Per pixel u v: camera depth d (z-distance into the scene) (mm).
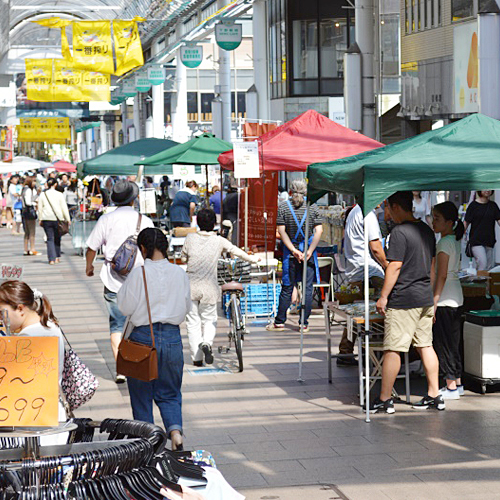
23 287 5707
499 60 17625
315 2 40094
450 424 8461
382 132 25531
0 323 5695
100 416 8984
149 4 37000
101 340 13266
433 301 8945
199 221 11031
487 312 9766
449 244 9211
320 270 15266
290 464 7395
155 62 45938
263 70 36188
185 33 40656
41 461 4148
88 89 35344
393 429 8359
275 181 14750
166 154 17188
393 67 24953
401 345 8867
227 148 17000
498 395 9555
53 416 4305
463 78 19594
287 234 13328
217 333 13711
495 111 17734
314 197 10375
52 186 24406
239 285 11109
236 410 9180
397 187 8508
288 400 9539
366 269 8852
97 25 27266
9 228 39312
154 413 9117
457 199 20641
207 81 79188
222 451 7805
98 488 4184
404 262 8797
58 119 55656
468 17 19297
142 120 61062
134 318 7266
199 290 10977
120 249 10031
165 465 4613
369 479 6973
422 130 23844
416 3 22344
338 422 8648
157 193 32219
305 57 40375
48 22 27219
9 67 48094
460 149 8922
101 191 29406
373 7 22828
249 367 11195
